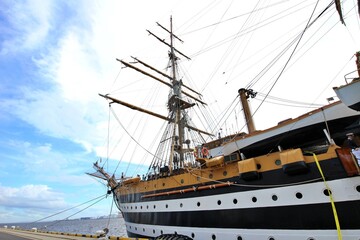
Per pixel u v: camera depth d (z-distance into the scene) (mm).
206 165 12344
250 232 10109
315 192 8859
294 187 9383
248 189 10680
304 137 10812
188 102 27234
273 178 10062
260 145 11820
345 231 7973
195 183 13055
